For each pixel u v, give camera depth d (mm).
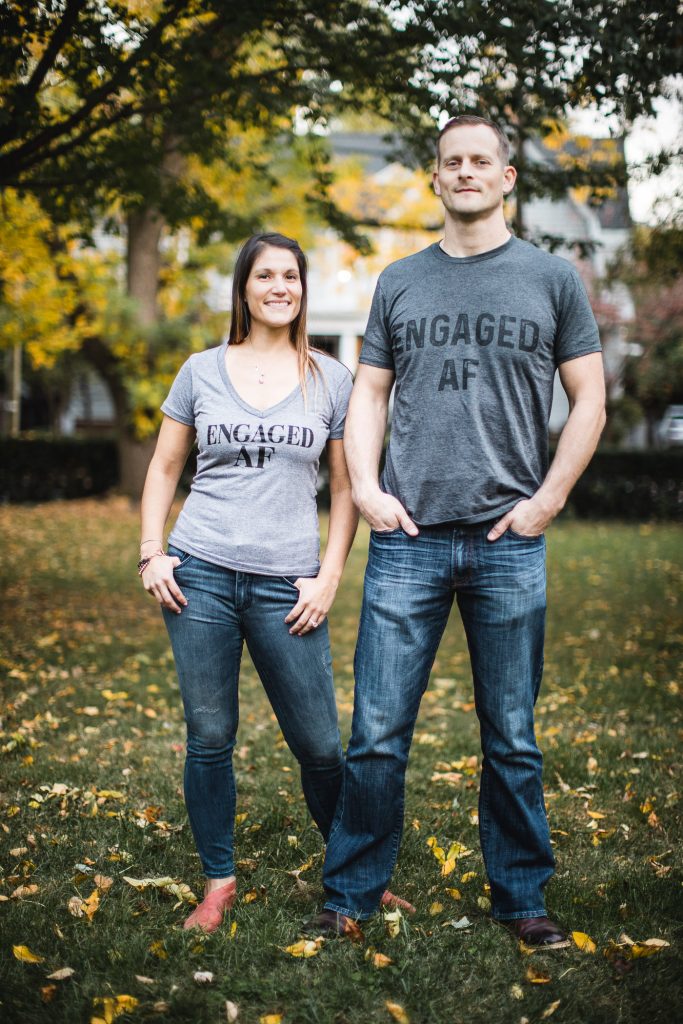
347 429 2598
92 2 4629
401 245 15609
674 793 3682
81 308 13180
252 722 4766
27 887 2742
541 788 2545
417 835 3242
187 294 14484
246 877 2902
